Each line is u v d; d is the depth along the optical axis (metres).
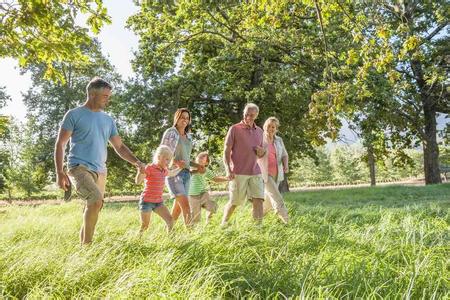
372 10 6.76
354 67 20.91
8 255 4.49
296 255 5.04
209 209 8.56
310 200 16.20
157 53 27.38
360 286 3.50
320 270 3.98
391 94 23.23
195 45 27.77
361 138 25.64
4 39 9.09
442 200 13.00
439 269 4.19
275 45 24.55
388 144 31.89
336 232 6.21
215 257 4.34
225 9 25.06
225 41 26.84
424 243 5.46
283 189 28.36
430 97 29.23
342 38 21.97
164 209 6.80
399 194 16.98
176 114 7.52
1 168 56.75
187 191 7.38
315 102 7.54
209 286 3.46
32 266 3.97
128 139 36.56
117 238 5.15
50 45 9.14
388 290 3.51
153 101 27.09
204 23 26.81
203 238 5.15
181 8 24.98
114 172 44.41
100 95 5.82
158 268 3.89
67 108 42.16
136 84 28.03
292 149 27.91
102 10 8.03
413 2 14.88
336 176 82.69
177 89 27.50
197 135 31.81
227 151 7.70
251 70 25.97
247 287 3.67
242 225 6.41
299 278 3.77
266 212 8.20
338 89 7.48
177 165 7.15
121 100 27.41
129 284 3.38
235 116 28.95
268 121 8.18
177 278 3.71
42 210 13.93
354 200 15.59
